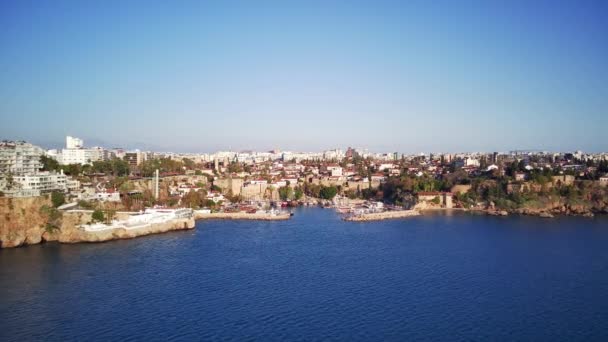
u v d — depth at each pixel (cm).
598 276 19875
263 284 18575
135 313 15538
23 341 13550
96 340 13638
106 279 19112
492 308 16188
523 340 13875
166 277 19425
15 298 16838
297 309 15962
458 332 14325
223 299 16862
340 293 17550
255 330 14325
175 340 13662
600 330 14562
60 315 15338
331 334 14088
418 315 15525
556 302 16800
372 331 14312
